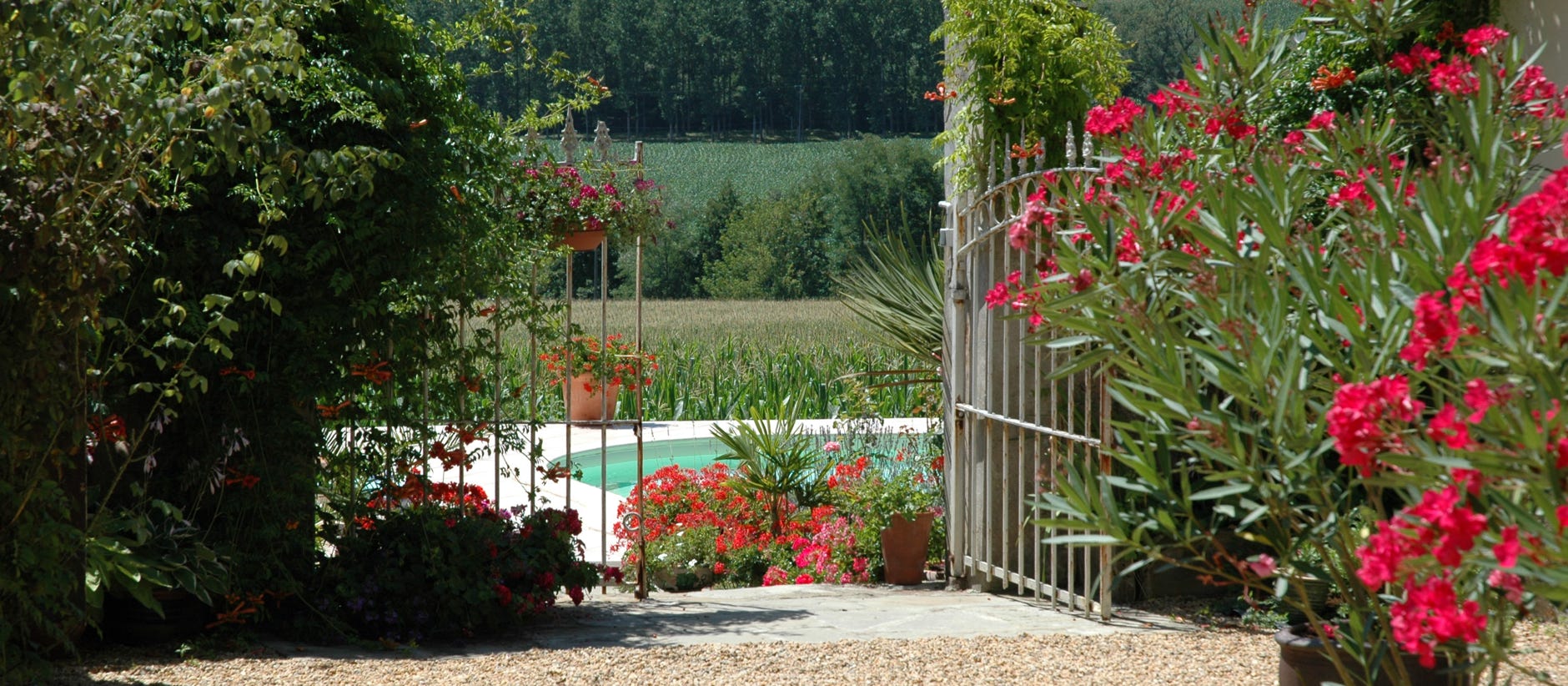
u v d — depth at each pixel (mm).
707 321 32094
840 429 8703
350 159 4008
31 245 3455
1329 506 2467
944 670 4043
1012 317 3320
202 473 4707
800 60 68000
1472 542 1770
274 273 4652
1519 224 1766
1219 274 2760
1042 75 6426
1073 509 2703
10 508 3732
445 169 5145
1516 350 1816
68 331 3779
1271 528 2615
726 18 68688
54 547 3779
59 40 3227
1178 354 2656
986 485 5922
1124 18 35688
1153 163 3508
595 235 5969
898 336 7559
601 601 5859
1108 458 4648
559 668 4137
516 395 5871
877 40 67000
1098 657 4207
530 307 5742
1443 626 1908
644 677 4004
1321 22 4352
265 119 3582
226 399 4781
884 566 6738
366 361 5059
